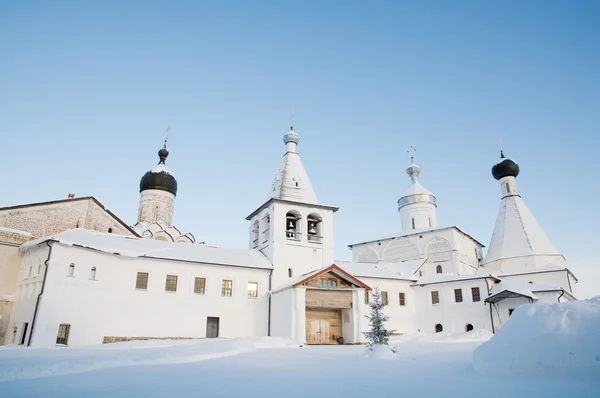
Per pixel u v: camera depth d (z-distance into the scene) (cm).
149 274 3112
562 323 1095
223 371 1312
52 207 3112
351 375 1213
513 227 4678
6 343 2655
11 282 2780
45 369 1258
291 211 3812
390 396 866
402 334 3597
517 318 1238
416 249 4931
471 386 959
